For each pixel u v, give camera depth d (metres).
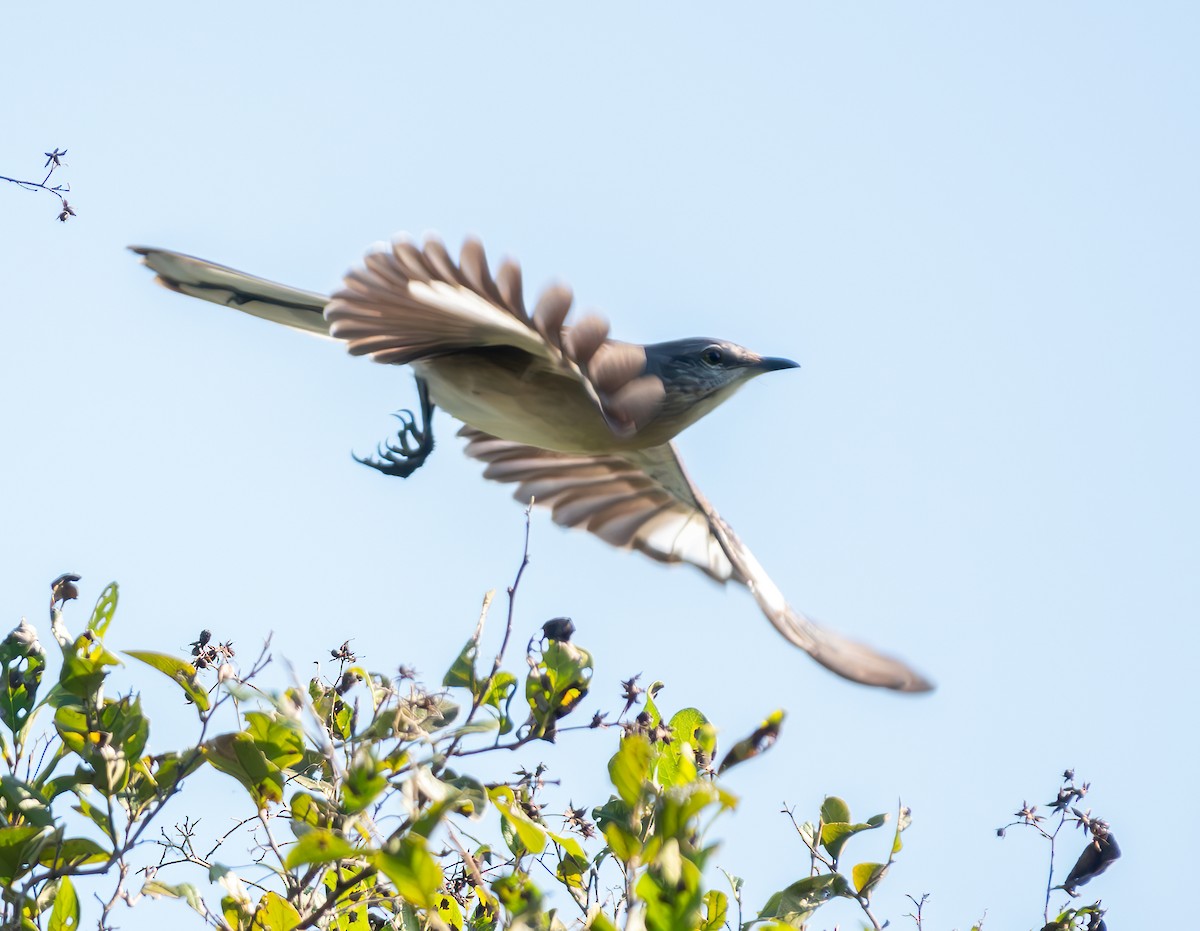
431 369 11.92
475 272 9.93
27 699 9.59
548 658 9.85
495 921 9.64
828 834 10.08
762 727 9.77
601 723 9.84
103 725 9.23
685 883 7.66
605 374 11.84
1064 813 10.88
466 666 9.90
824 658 11.86
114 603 9.41
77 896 9.16
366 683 9.74
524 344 10.90
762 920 9.38
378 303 10.52
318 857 7.58
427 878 7.54
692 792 7.86
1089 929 10.57
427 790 8.21
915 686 11.66
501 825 9.89
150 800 9.35
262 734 9.31
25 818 9.09
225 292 11.52
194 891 8.83
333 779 8.99
